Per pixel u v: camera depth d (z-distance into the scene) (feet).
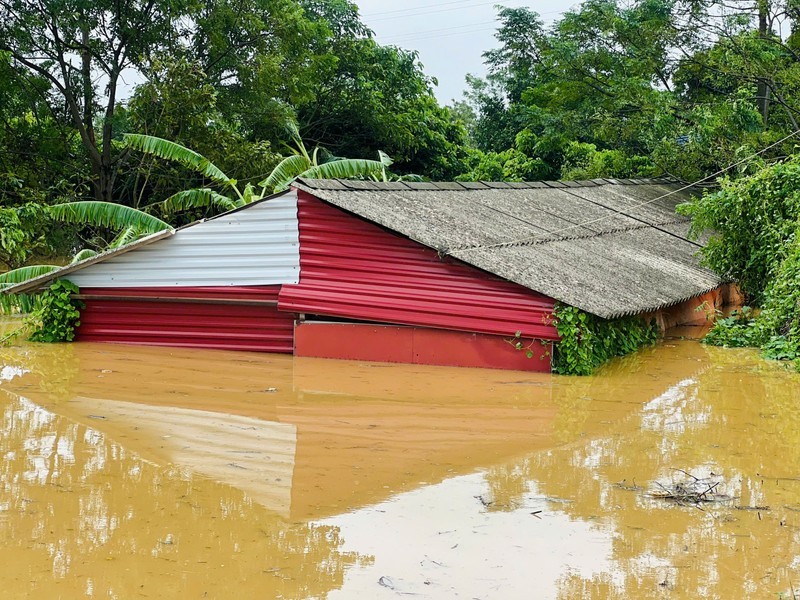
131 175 91.45
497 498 24.57
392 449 29.17
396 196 49.67
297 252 45.16
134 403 35.19
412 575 19.77
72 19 81.41
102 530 22.15
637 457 28.37
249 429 31.45
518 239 48.65
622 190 76.43
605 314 39.60
